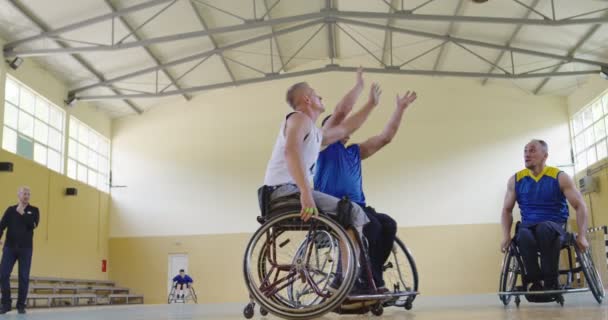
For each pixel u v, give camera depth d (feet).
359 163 11.70
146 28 42.29
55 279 45.03
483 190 55.01
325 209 9.39
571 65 48.47
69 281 47.44
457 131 56.13
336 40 53.88
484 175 55.26
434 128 56.34
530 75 46.16
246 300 55.31
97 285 53.83
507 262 14.19
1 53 39.52
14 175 41.24
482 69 53.26
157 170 58.29
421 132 56.39
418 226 55.01
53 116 47.93
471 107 56.39
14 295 37.78
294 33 50.47
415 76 57.11
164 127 58.90
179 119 58.90
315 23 45.65
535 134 55.42
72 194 49.08
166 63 48.11
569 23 36.04
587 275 13.25
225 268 56.24
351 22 44.47
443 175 55.57
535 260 13.56
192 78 53.52
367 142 12.39
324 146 11.27
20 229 24.12
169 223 57.36
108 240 57.36
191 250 56.80
